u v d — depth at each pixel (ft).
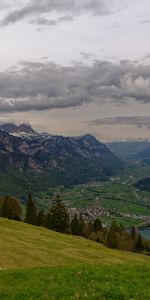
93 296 86.99
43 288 94.43
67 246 297.53
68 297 86.63
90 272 108.68
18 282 105.50
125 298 85.81
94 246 354.74
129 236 577.02
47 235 350.23
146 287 93.56
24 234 310.86
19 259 206.28
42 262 213.46
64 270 114.42
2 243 239.30
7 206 552.00
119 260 286.25
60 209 509.76
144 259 358.23
